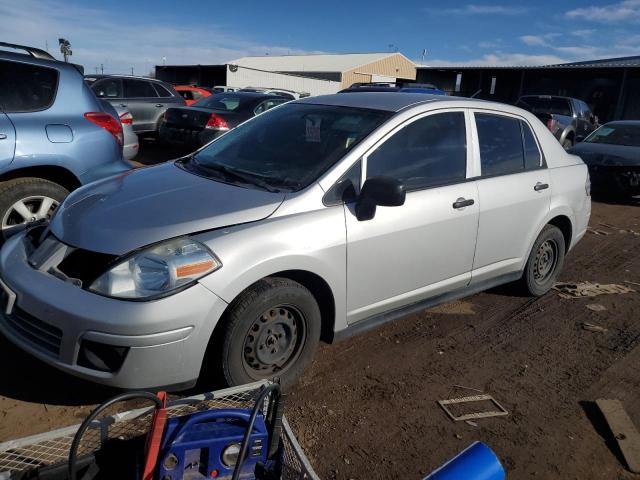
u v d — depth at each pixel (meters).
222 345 2.78
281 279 2.94
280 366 3.09
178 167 3.75
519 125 4.46
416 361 3.66
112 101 11.02
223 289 2.67
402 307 3.69
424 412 3.11
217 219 2.82
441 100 3.92
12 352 3.36
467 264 3.97
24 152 4.35
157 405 1.87
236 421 2.03
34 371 3.18
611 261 6.29
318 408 3.06
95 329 2.51
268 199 3.03
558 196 4.63
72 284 2.65
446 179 3.78
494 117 4.25
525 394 3.37
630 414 3.22
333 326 3.29
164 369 2.60
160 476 1.86
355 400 3.16
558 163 4.76
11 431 2.68
